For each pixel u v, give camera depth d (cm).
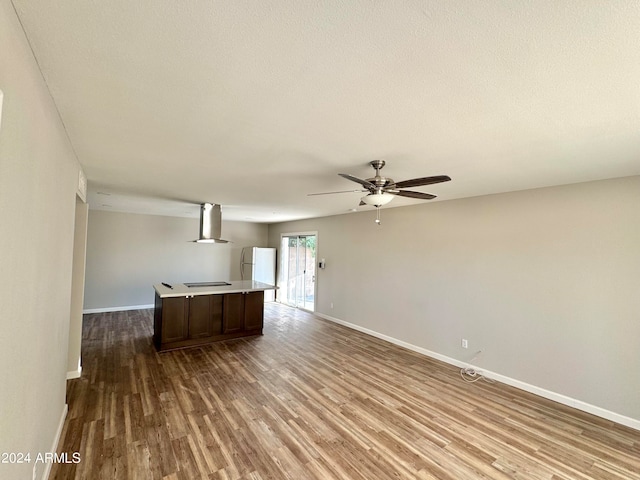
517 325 366
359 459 228
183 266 791
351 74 138
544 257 347
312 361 429
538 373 346
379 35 112
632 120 177
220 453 230
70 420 266
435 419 287
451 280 438
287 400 315
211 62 131
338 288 654
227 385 346
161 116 187
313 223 746
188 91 157
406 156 251
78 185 287
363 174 310
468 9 99
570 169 277
